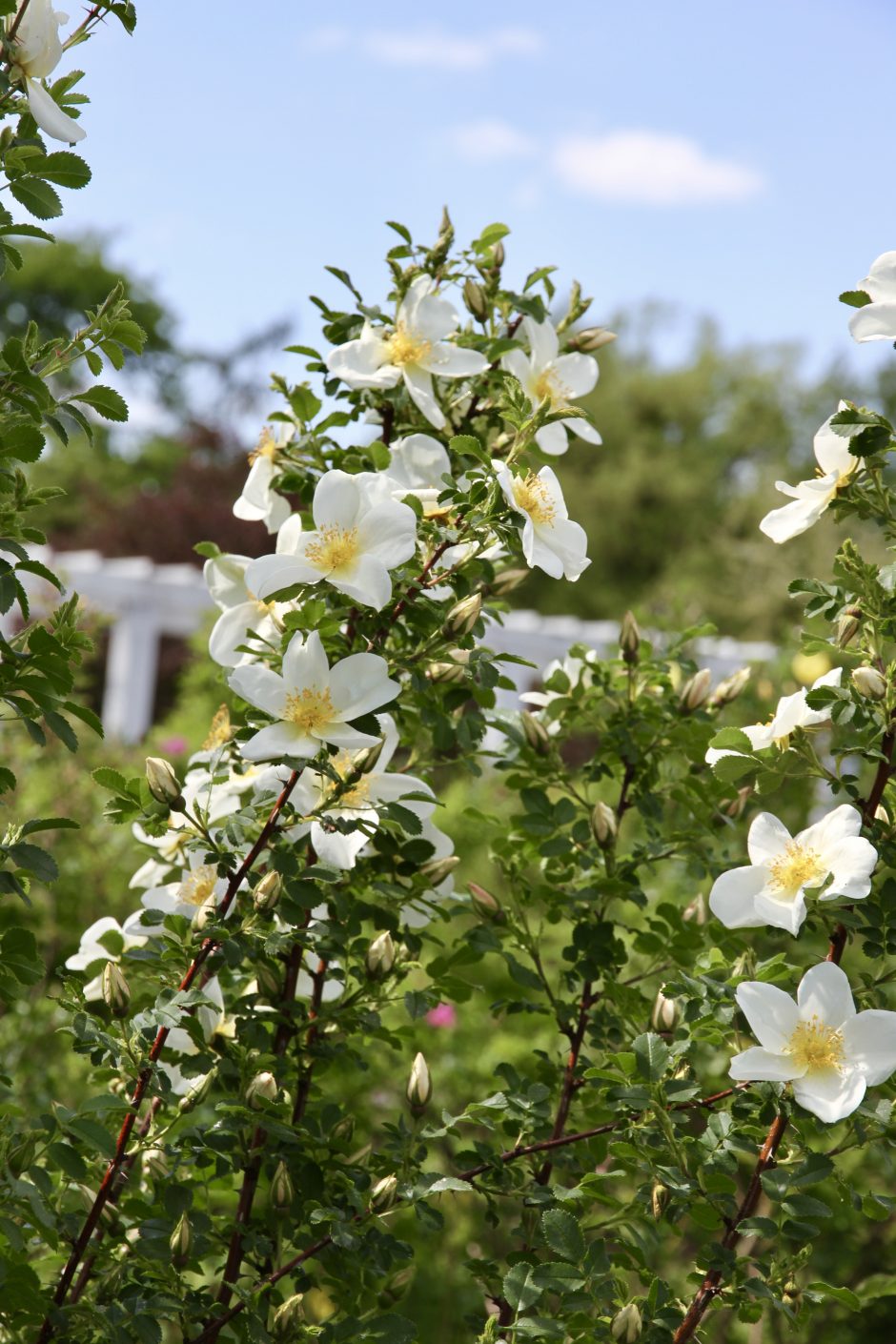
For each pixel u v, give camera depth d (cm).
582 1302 119
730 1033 127
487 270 135
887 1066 115
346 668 118
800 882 118
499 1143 138
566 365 136
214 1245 125
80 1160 113
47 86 117
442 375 131
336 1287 127
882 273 120
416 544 122
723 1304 121
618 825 136
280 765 122
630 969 159
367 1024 127
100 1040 118
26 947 113
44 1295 114
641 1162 120
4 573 113
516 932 137
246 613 128
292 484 135
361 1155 127
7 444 112
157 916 123
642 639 140
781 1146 122
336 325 132
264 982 127
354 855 124
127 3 116
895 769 122
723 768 122
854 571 122
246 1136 124
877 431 120
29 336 114
